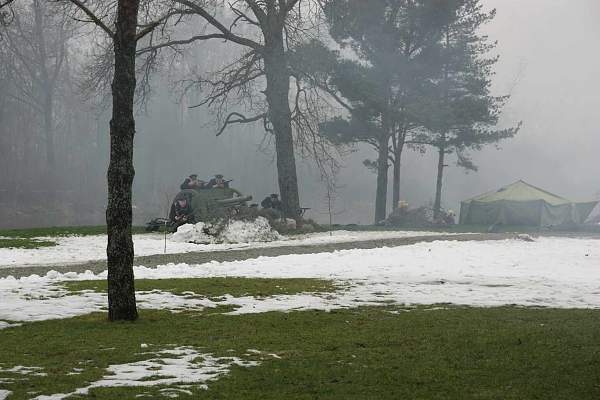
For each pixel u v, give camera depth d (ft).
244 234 121.70
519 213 195.72
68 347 37.14
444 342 38.60
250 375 31.42
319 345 37.86
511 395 28.53
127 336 40.16
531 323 44.65
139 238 128.26
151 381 30.30
